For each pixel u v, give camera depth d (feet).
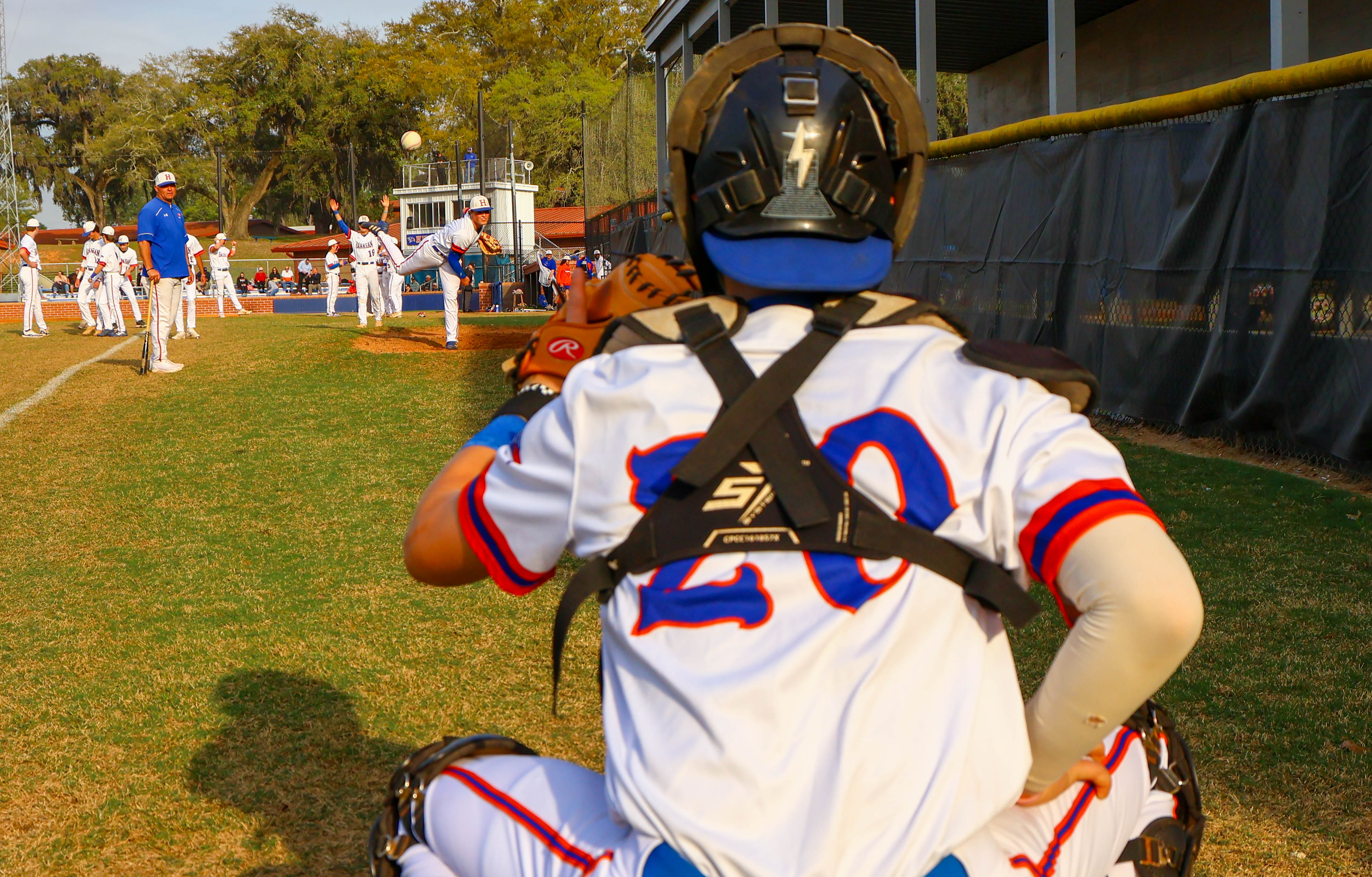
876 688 3.25
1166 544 3.10
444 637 12.19
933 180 31.99
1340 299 18.20
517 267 107.65
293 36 229.04
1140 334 23.45
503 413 4.27
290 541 16.28
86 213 287.69
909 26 51.75
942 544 3.34
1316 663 10.80
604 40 200.75
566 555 15.29
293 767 9.11
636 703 3.42
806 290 3.59
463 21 201.16
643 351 3.54
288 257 185.26
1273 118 19.61
